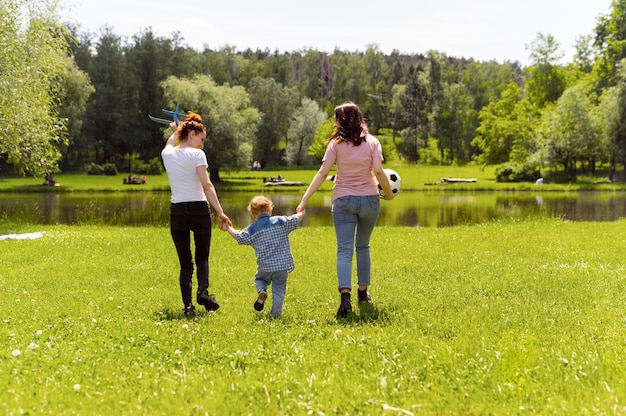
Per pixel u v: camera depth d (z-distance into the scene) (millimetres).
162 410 3908
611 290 8445
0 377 4535
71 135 66125
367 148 7332
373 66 170625
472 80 133125
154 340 5816
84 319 6906
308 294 8672
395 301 7961
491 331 6070
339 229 7414
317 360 5000
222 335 6016
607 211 32312
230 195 48500
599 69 75125
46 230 19750
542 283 9094
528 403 3955
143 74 99000
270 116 104125
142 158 102688
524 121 70062
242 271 11055
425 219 28844
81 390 4309
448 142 121625
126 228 20406
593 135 60562
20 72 21719
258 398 4109
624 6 74625
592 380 4336
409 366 4828
